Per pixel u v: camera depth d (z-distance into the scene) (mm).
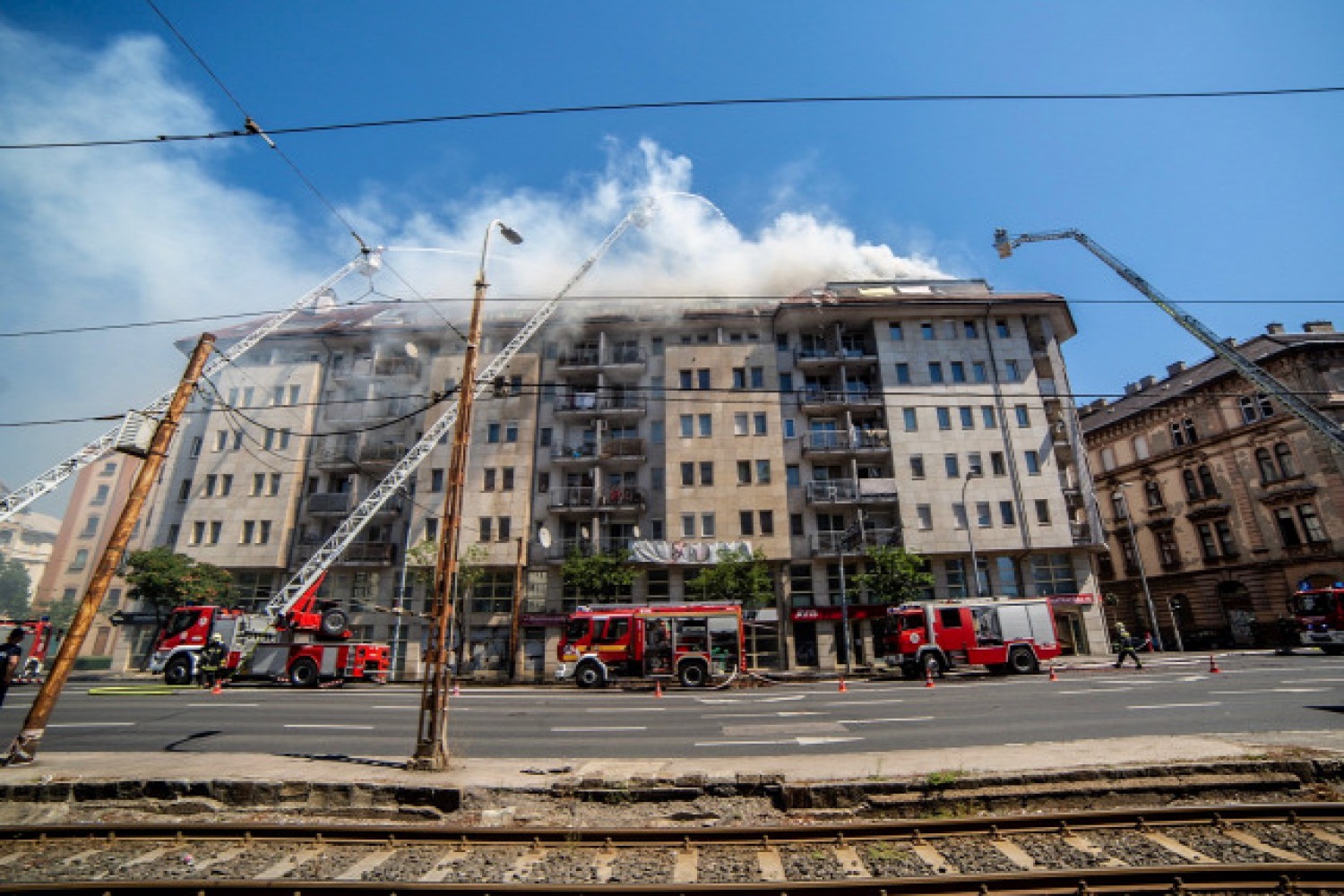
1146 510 48188
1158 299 31141
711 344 42656
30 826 7676
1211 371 44125
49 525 95500
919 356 41188
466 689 25422
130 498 11945
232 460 41281
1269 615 39062
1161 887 5809
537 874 6484
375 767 10164
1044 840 6984
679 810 8320
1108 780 8352
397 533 39969
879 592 33344
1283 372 38125
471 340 11969
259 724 14867
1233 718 12359
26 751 10227
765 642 36625
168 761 10492
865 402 40062
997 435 39219
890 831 7266
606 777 9125
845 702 17672
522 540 37969
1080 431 40188
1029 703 15555
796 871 6477
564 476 40406
